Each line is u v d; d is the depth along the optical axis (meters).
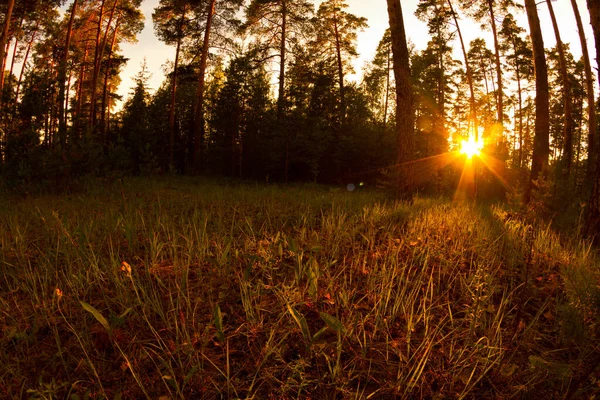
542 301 3.41
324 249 4.41
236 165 21.75
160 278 3.62
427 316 2.93
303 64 22.69
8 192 10.58
